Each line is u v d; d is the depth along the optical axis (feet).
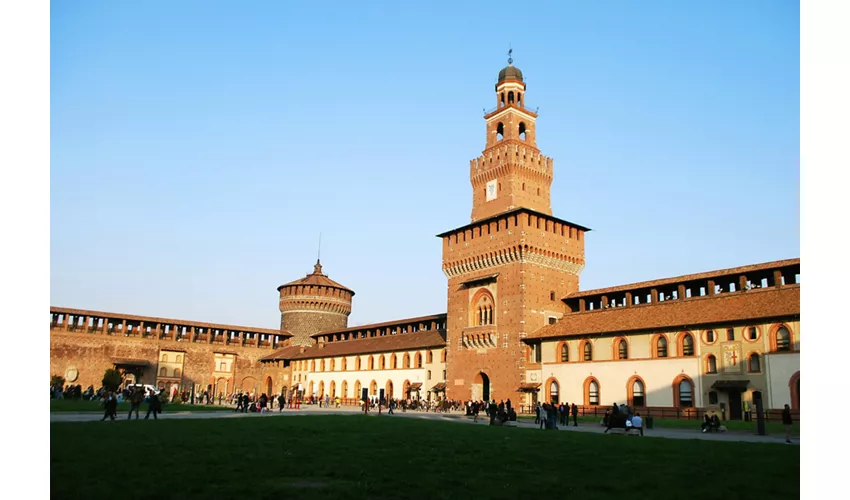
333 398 369.91
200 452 82.89
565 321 256.32
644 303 238.27
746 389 188.03
